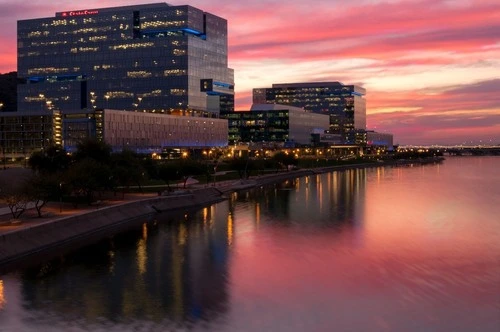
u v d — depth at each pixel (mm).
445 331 64938
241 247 107188
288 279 84688
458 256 98312
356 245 108312
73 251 102938
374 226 130875
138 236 118000
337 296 76562
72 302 74938
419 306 72562
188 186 199750
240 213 153125
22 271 89500
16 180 159750
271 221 138875
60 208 131250
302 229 126875
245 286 81375
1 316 70062
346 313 70375
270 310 71500
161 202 157000
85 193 157625
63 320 68625
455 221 139000
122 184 167250
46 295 77750
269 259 97375
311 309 71750
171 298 76250
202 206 168875
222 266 92625
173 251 103812
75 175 139125
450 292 77875
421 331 65000
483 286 80312
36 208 126750
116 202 150500
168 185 190125
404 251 102688
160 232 122812
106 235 118812
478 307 71938
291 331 65062
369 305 73062
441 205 173000
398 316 69250
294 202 179750
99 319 68875
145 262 95562
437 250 103312
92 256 99438
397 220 140500
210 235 119375
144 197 163250
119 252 102750
